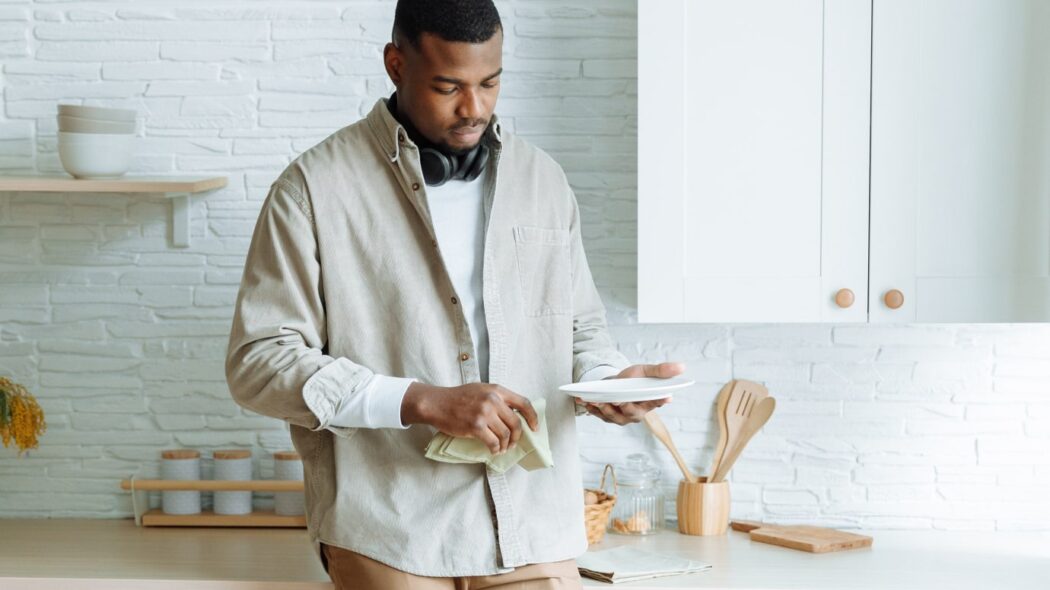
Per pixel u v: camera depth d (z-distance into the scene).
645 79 2.36
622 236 2.70
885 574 2.32
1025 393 2.68
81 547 2.50
